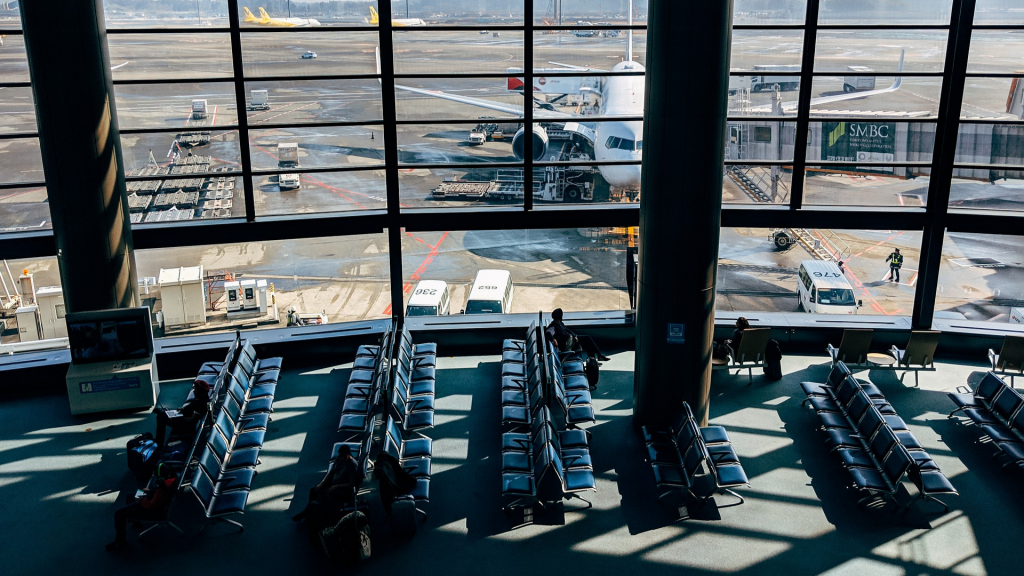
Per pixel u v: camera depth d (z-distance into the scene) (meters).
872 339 12.53
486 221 13.18
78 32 10.95
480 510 9.07
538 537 8.55
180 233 12.60
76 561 8.18
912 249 40.47
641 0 36.41
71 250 11.70
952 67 12.12
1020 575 7.79
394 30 12.16
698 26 9.05
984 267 40.88
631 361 13.42
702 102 9.32
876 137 44.88
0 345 17.73
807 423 11.11
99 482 9.77
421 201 48.78
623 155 27.28
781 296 33.62
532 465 9.27
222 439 9.52
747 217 13.20
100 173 11.51
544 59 40.72
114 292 12.02
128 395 11.64
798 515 8.89
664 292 10.12
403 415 10.56
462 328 13.70
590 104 36.94
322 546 8.12
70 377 11.39
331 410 11.66
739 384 12.45
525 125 12.74
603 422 11.25
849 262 39.19
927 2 43.59
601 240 44.62
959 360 13.30
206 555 8.27
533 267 42.06
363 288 39.88
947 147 12.51
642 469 9.96
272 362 12.31
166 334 29.83
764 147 44.50
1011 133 44.94
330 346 13.34
